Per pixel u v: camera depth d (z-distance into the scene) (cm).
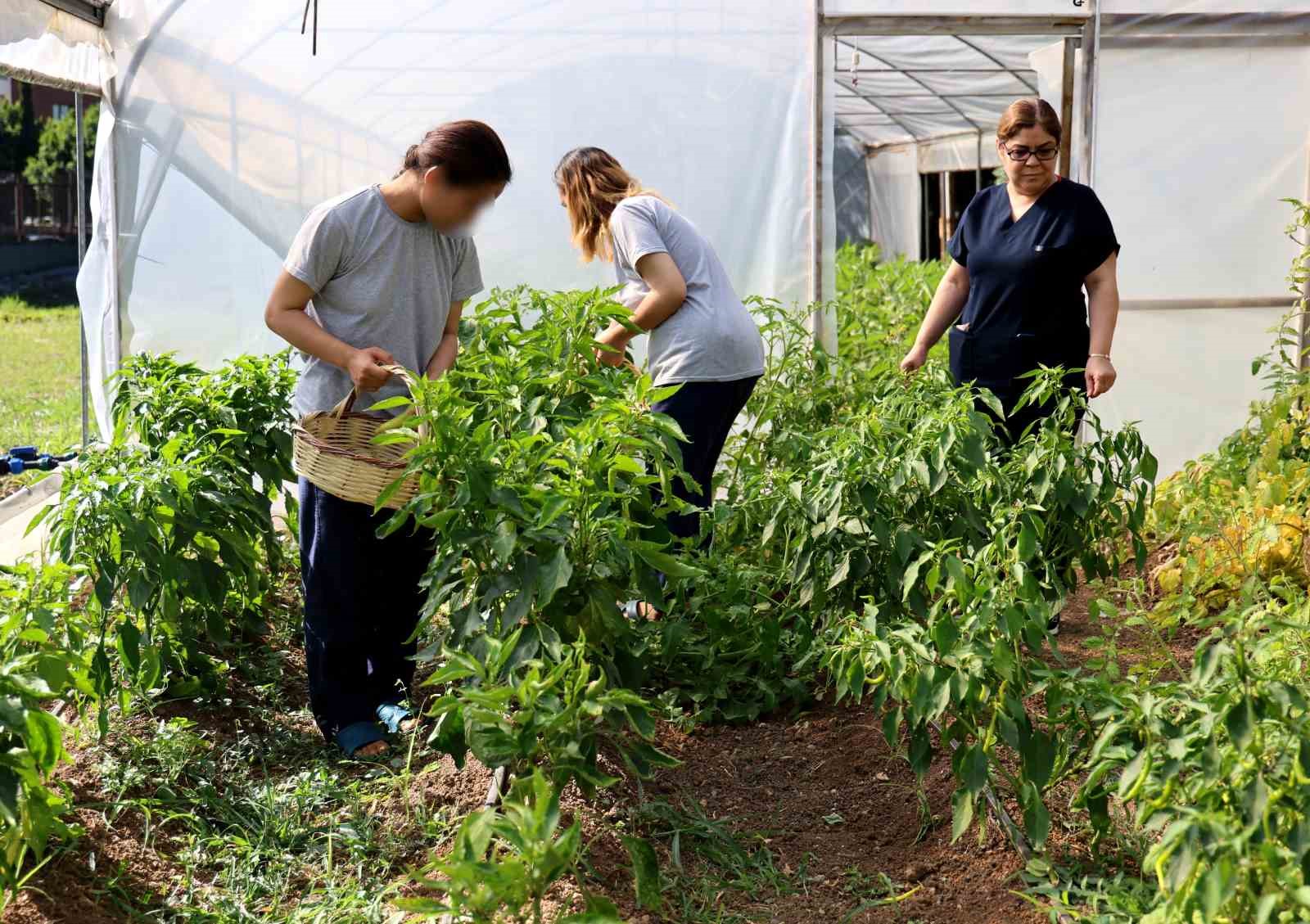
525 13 625
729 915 271
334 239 323
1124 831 282
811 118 629
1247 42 637
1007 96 1109
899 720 273
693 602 377
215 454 394
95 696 321
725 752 357
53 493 713
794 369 581
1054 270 428
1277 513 425
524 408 336
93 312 650
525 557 272
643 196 433
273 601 455
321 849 297
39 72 561
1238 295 653
